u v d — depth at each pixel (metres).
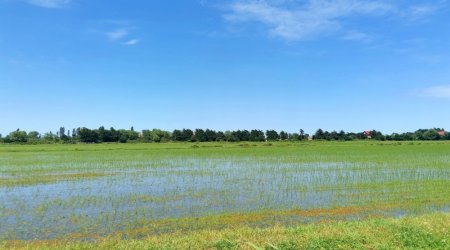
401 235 10.34
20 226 13.92
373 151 58.09
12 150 65.81
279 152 56.97
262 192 20.88
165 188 22.44
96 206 17.42
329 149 65.50
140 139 115.69
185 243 10.19
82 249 10.04
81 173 30.48
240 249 9.59
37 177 28.03
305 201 18.42
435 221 11.80
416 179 25.70
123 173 30.28
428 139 123.69
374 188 22.08
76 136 113.06
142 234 12.86
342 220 14.59
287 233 11.09
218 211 16.30
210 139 114.75
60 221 14.64
